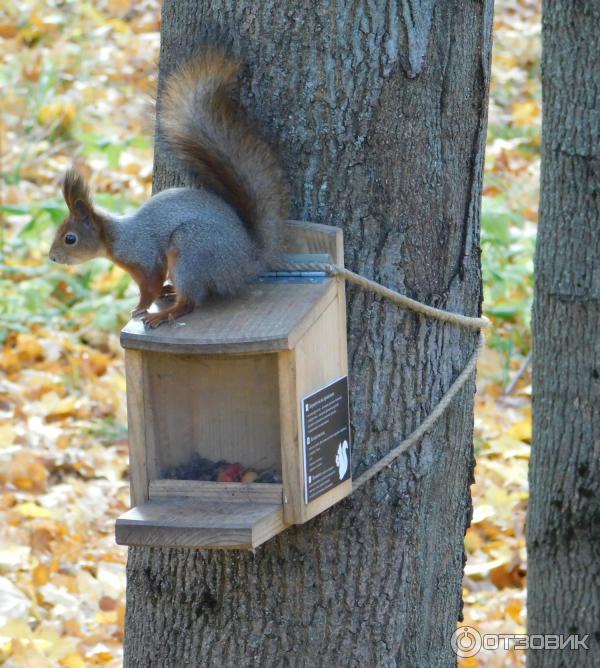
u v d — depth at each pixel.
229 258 4.52
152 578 5.01
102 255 4.78
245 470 4.51
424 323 4.81
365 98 4.61
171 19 5.00
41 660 6.88
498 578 8.65
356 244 4.69
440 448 4.99
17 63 16.06
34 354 10.95
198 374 4.53
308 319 4.27
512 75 17.61
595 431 6.60
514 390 11.28
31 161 13.95
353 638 4.82
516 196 14.12
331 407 4.51
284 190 4.66
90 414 10.24
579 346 6.61
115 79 16.23
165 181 5.08
